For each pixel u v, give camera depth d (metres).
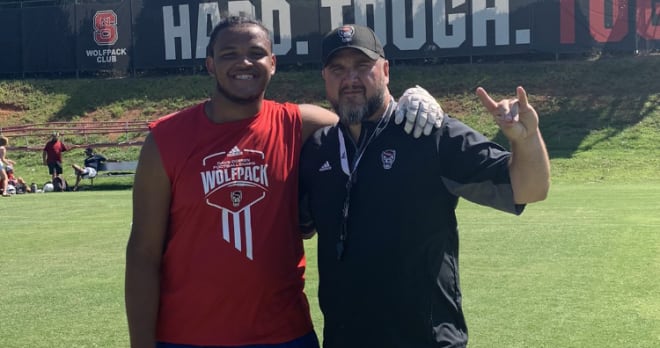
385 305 3.42
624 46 27.67
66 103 30.22
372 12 28.62
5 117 29.78
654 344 5.96
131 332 3.61
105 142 27.55
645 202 14.42
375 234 3.41
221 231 3.53
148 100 29.92
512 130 3.14
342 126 3.62
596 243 10.11
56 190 22.88
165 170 3.55
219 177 3.52
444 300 3.48
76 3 30.75
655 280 7.96
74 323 6.90
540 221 12.23
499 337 6.20
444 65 29.06
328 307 3.60
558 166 21.47
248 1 29.39
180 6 29.91
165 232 3.64
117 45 30.52
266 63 3.59
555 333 6.27
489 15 27.89
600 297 7.36
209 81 30.33
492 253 9.61
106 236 12.09
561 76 27.47
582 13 27.55
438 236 3.45
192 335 3.59
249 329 3.57
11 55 31.25
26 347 6.21
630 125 24.59
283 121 3.71
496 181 3.33
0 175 20.95
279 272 3.62
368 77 3.48
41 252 10.67
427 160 3.40
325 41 3.59
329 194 3.55
